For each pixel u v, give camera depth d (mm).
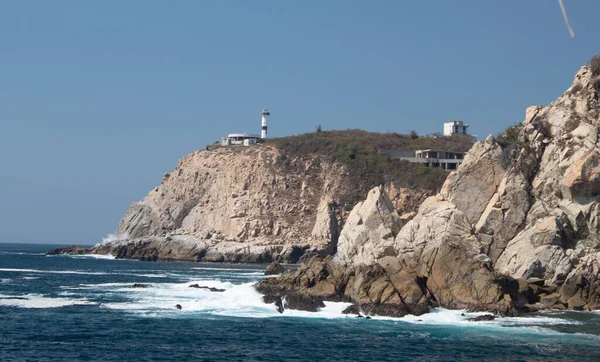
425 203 97875
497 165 102812
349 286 91562
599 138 97375
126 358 59938
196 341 67750
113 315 82125
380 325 78000
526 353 64062
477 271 87062
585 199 95000
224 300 95812
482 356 62750
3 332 69312
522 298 88562
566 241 94938
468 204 102688
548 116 107938
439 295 87188
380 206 100062
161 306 90250
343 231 103500
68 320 77562
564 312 86500
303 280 96500
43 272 152500
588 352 64625
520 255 94188
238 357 61344
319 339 69875
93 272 155000
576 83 110188
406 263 93000
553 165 100250
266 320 81000
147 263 198375
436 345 67375
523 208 98688
